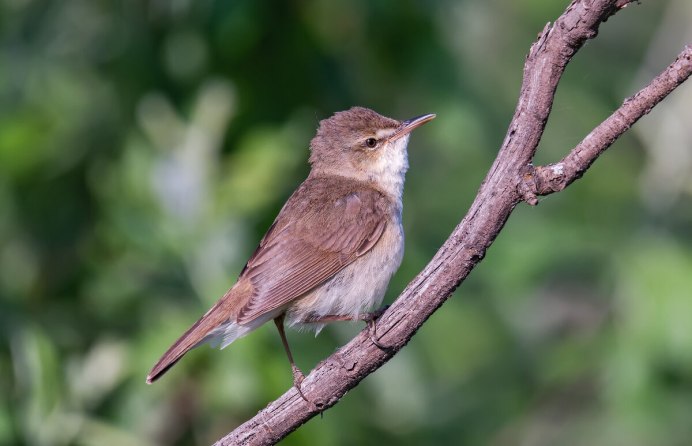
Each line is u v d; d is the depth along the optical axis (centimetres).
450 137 1263
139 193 1123
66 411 1045
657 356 1210
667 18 1562
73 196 1209
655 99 653
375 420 1250
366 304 977
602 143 667
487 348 1467
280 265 949
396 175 1070
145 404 1054
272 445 775
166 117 1171
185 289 1092
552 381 1432
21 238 1201
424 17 1190
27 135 1169
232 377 1025
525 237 1414
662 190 1409
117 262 1133
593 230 1409
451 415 1423
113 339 1091
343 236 969
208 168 1135
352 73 1202
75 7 1228
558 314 1477
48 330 1108
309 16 1159
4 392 1053
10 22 1240
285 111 1167
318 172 1088
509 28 1547
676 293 1224
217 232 1106
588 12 654
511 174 688
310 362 1119
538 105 677
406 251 1363
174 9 1138
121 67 1190
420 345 1390
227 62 1145
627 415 1234
